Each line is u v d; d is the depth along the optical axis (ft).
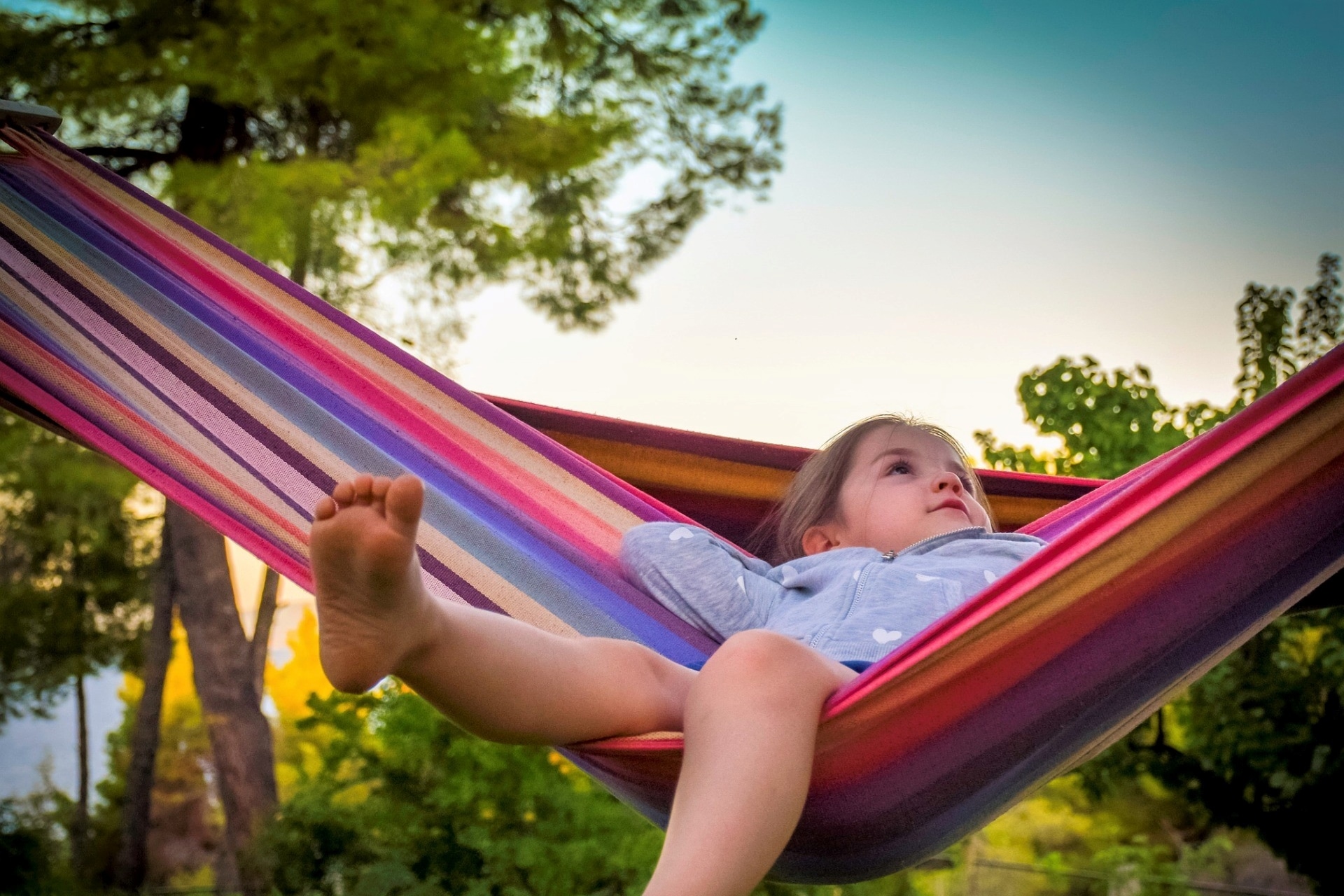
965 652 4.38
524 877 15.49
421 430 6.84
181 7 22.12
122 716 32.89
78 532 28.09
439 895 15.12
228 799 24.17
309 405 6.88
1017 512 8.74
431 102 22.17
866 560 6.38
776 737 4.11
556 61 25.59
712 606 6.16
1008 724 4.70
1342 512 4.99
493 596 6.15
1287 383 4.77
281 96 21.75
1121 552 4.58
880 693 4.27
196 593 24.61
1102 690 4.88
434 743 16.37
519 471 6.76
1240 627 5.17
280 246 21.42
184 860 29.43
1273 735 17.33
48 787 30.27
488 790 15.87
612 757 4.65
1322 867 17.76
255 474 6.63
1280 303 17.80
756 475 8.64
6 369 6.63
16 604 28.58
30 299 7.03
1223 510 4.76
